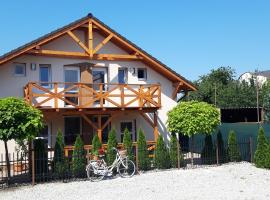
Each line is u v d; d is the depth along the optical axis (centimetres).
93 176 1595
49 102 1939
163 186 1423
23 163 1691
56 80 1969
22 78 1881
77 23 1947
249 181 1498
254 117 4275
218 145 1952
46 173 1547
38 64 1930
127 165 1662
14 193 1340
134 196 1268
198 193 1296
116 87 1941
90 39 1988
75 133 2027
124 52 2156
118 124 2125
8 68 1845
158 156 1822
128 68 2148
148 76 2192
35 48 1859
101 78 2111
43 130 1941
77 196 1286
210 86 5581
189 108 1822
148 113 2178
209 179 1542
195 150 2361
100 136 1902
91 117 2045
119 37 2053
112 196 1275
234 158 1986
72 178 1600
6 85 1836
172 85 2241
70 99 2000
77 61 2022
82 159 1631
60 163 1576
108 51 2117
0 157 1792
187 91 2309
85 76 2000
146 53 2117
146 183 1485
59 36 1928
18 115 1375
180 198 1227
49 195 1306
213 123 1819
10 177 1550
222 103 5309
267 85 5062
